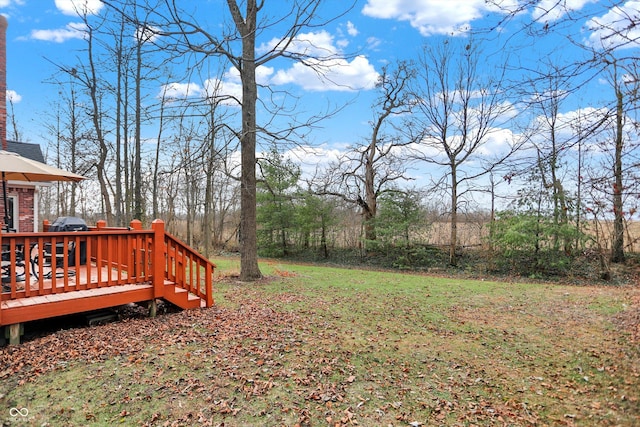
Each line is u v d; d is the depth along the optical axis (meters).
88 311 5.37
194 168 9.29
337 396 3.51
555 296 8.52
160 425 2.99
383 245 16.61
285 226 19.52
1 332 4.32
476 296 8.40
